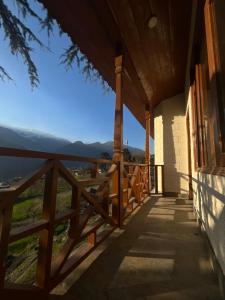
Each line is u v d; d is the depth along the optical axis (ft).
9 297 3.95
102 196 8.88
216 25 5.69
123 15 10.94
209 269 6.55
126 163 12.71
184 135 22.25
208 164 7.82
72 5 9.80
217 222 6.07
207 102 7.84
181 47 15.35
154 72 17.67
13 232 4.05
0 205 3.64
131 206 14.11
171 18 12.20
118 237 9.39
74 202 6.37
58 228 12.39
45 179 5.13
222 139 5.39
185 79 20.01
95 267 6.59
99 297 5.10
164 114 23.31
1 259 3.69
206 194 8.30
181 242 8.79
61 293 5.25
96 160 8.27
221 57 5.33
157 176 23.21
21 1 11.14
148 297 5.12
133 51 13.92
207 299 5.06
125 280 5.87
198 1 8.51
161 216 13.28
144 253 7.68
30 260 9.47
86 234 7.09
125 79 17.51
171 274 6.22
